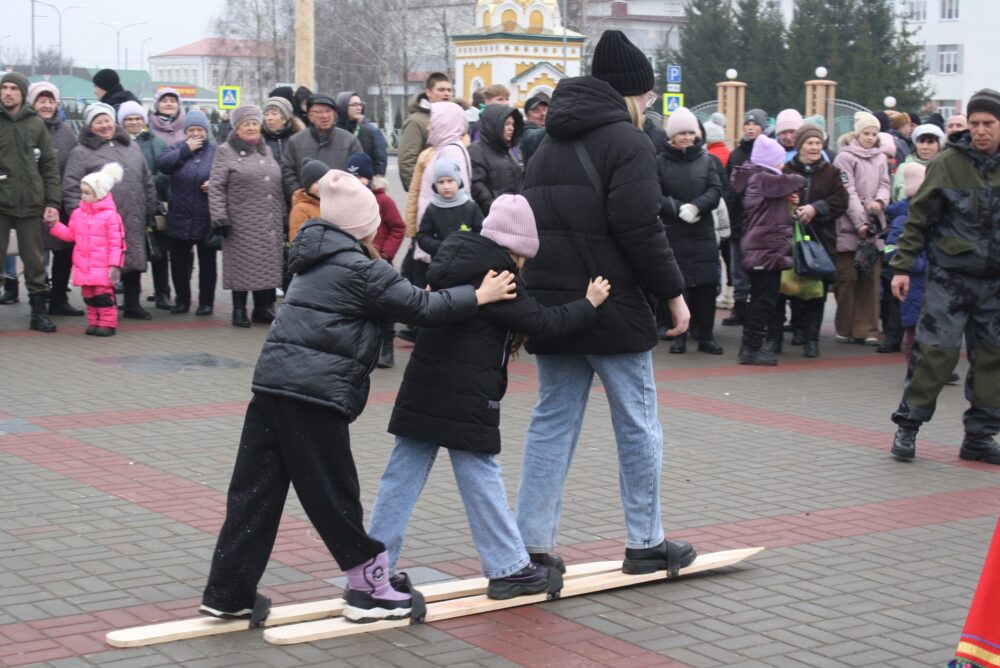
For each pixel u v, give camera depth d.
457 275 5.30
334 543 5.12
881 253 13.02
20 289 15.96
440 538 6.49
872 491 7.62
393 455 5.45
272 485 5.10
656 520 5.84
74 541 6.27
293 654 4.93
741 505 7.25
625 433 5.77
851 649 5.11
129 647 4.94
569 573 5.85
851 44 53.12
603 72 5.67
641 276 5.59
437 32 73.94
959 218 8.17
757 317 12.02
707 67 56.72
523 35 43.56
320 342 4.99
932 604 5.66
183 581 5.73
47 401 9.59
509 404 9.99
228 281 13.08
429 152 11.58
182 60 150.38
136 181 13.20
